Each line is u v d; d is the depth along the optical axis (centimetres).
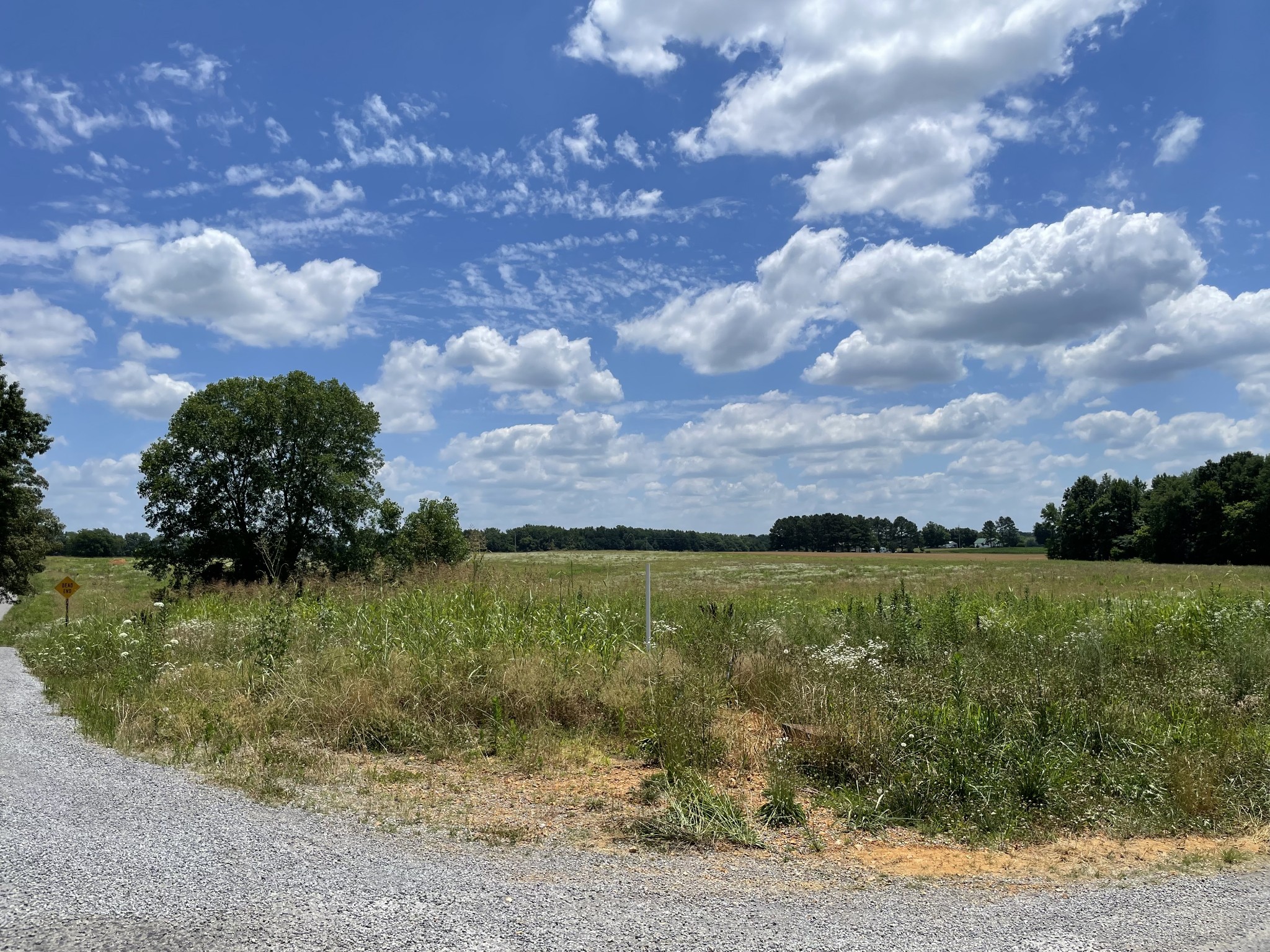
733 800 592
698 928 359
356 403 4316
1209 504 7012
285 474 3956
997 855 507
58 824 488
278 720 813
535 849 482
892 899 415
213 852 446
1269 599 1461
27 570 3791
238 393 3991
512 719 820
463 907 372
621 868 451
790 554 8225
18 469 3666
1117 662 1010
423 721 796
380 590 1511
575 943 334
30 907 352
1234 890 437
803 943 346
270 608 1311
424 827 521
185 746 729
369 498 4103
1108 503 8675
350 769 676
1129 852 517
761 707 857
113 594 4609
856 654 969
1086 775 652
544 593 1370
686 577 4009
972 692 812
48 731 820
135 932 329
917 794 596
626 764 705
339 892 385
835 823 562
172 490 3812
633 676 896
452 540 3772
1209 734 715
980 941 355
